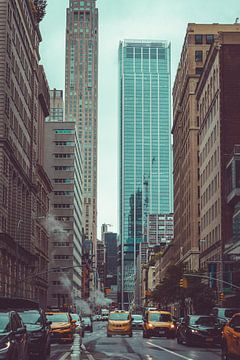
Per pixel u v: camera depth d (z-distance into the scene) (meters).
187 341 38.09
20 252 93.69
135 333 69.44
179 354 29.97
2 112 80.19
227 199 90.38
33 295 108.19
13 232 89.38
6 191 82.88
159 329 49.88
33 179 110.62
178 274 103.00
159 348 35.41
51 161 182.25
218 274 93.44
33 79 110.69
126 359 26.17
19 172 93.50
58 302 169.75
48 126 183.25
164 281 104.38
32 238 107.88
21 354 17.86
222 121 95.81
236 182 84.94
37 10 112.00
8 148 82.12
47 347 27.89
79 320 53.62
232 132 95.50
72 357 24.55
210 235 104.12
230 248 83.00
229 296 84.81
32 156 109.25
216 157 99.69
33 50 110.69
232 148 94.94
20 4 93.38
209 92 108.12
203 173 114.62
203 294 88.38
